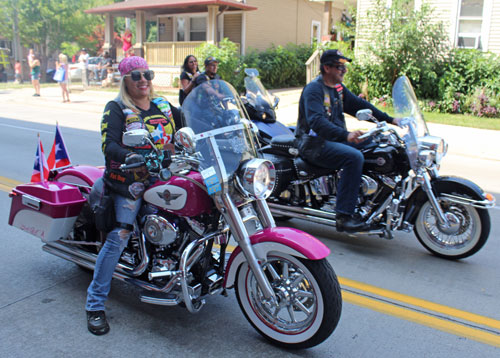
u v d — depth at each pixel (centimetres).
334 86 492
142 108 331
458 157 981
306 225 589
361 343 325
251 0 2319
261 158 323
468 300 391
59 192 381
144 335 329
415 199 486
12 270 430
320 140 480
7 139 1084
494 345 325
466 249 467
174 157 309
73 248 393
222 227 335
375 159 467
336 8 2897
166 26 2527
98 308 333
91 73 2373
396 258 482
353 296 394
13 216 408
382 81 1569
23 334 327
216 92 321
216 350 312
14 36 3316
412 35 1471
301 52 2403
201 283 330
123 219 326
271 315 320
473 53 1469
